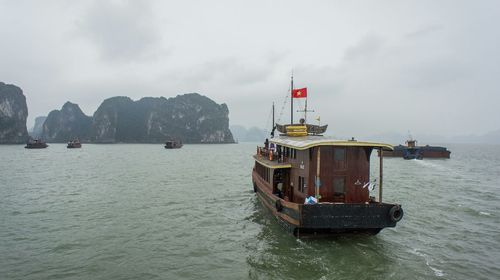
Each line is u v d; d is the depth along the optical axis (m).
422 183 39.12
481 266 14.07
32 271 13.53
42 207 25.19
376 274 13.10
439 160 82.62
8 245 16.59
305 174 17.19
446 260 14.66
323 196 16.75
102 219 21.69
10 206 25.55
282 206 17.58
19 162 70.06
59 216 22.44
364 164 16.97
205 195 30.52
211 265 14.24
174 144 167.00
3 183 38.03
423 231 18.98
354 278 12.77
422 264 14.16
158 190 33.12
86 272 13.48
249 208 25.11
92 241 17.28
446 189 34.69
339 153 16.83
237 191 32.88
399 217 15.60
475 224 20.67
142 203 26.73
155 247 16.45
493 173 53.06
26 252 15.63
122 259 14.86
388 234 18.22
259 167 28.23
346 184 16.86
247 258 14.95
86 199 28.33
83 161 73.94
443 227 19.89
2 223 20.67
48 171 51.41
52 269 13.74
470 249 16.12
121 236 18.16
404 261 14.41
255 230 19.20
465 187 36.50
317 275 13.03
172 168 57.44
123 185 36.44
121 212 23.64
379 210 15.44
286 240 16.94
